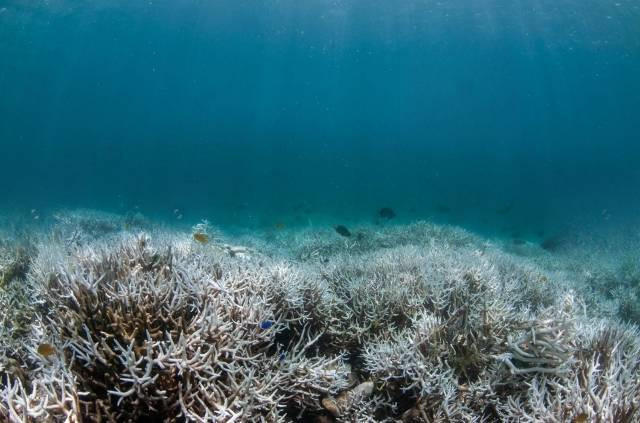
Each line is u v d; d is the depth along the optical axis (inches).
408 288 170.1
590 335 125.0
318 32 1957.4
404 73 3378.4
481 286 188.5
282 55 2763.3
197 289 106.7
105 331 95.5
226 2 1451.8
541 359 107.1
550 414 92.5
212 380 90.6
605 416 89.8
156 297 99.9
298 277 153.6
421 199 1786.4
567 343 109.6
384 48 2261.3
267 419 93.0
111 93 4461.1
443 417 107.3
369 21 1638.8
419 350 124.0
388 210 433.4
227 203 1569.9
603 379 106.0
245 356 100.2
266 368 104.0
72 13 1349.7
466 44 2004.2
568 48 1866.4
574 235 717.3
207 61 3048.7
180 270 112.7
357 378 132.0
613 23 1314.0
